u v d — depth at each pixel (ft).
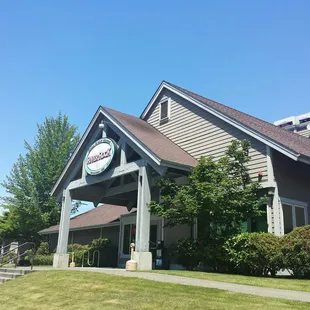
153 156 42.42
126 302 23.36
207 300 22.24
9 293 31.96
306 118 89.35
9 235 111.86
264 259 34.86
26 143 118.73
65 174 57.41
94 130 55.36
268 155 41.75
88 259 63.10
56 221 113.09
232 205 39.58
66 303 25.20
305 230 34.55
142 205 42.16
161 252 48.44
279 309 19.47
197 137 52.08
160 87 60.70
